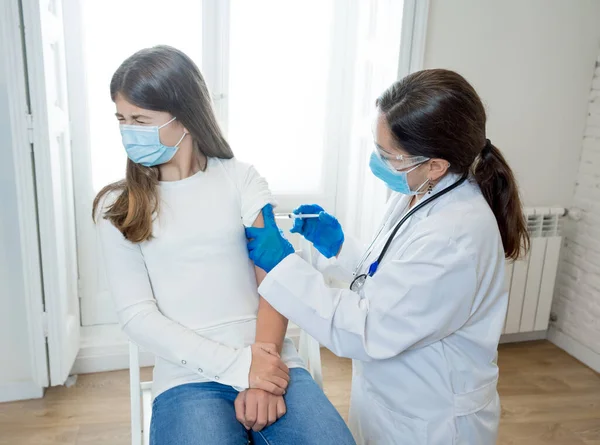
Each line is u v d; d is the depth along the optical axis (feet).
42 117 6.43
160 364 4.39
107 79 7.88
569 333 9.40
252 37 8.24
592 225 8.86
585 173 9.02
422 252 3.80
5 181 6.72
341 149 9.14
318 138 8.99
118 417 7.23
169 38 7.93
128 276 4.19
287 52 8.45
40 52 6.24
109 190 4.34
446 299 3.79
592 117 8.81
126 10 7.70
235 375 4.00
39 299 7.04
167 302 4.25
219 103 8.21
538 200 9.14
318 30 8.50
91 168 8.11
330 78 8.73
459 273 3.75
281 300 4.08
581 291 9.11
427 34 7.76
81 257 8.40
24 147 6.49
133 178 4.22
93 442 6.75
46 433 6.87
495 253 3.93
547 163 9.01
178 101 4.08
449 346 4.08
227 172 4.54
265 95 8.55
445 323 3.84
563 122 8.86
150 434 3.95
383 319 3.90
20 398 7.50
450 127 3.78
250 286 4.52
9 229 6.89
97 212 4.32
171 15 7.84
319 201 9.27
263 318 4.38
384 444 4.32
